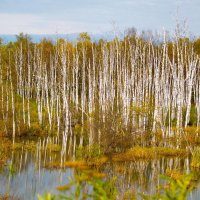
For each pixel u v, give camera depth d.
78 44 62.31
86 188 15.25
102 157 26.95
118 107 34.72
